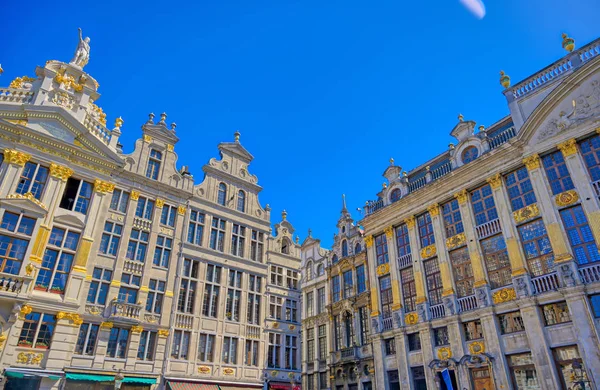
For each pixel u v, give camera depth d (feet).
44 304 75.61
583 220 73.72
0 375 67.92
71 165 87.71
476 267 85.30
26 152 81.92
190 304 95.61
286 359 110.11
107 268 86.22
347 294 118.73
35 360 72.59
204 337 94.58
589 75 78.74
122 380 79.41
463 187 93.25
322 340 122.42
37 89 88.28
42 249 78.18
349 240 124.36
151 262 92.48
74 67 93.76
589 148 76.89
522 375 73.36
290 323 115.44
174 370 87.10
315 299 130.11
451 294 87.56
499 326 78.84
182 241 98.99
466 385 78.74
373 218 112.88
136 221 93.97
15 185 78.43
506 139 89.97
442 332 88.12
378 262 108.88
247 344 101.81
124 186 94.94
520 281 77.20
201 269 99.71
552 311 72.79
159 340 87.56
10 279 72.69
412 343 93.20
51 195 82.58
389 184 113.50
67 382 74.49
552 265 75.15
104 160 91.56
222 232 107.96
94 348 79.51
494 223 85.76
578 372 66.49
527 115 87.30
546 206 78.28
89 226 85.97
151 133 104.12
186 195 103.50
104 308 82.89
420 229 101.30
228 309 101.24
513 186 85.71
